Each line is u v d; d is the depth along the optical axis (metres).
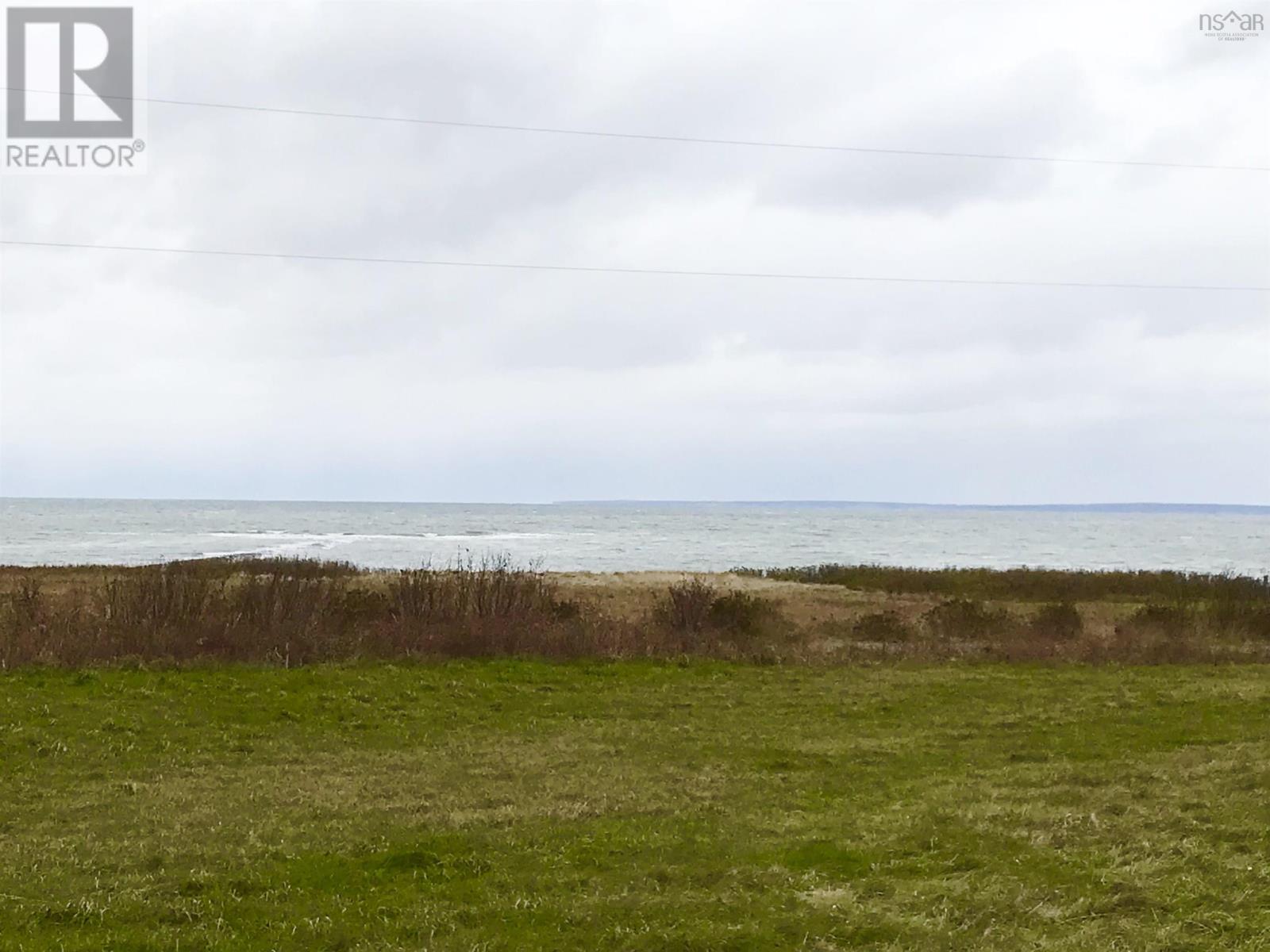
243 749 13.24
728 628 23.08
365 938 6.61
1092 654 21.20
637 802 10.45
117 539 89.44
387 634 20.12
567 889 7.55
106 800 10.57
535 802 10.49
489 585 23.03
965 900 7.03
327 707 15.66
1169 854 7.83
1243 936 6.29
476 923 6.86
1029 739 13.66
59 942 6.53
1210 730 14.12
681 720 15.22
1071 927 6.55
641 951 6.34
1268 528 193.25
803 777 11.66
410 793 10.98
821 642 23.45
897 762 12.48
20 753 12.60
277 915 7.06
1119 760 12.13
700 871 7.84
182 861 8.30
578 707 16.17
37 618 20.06
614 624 22.52
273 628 19.67
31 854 8.55
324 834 9.16
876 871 7.77
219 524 136.25
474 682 17.70
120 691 16.12
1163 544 110.44
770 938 6.44
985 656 21.25
